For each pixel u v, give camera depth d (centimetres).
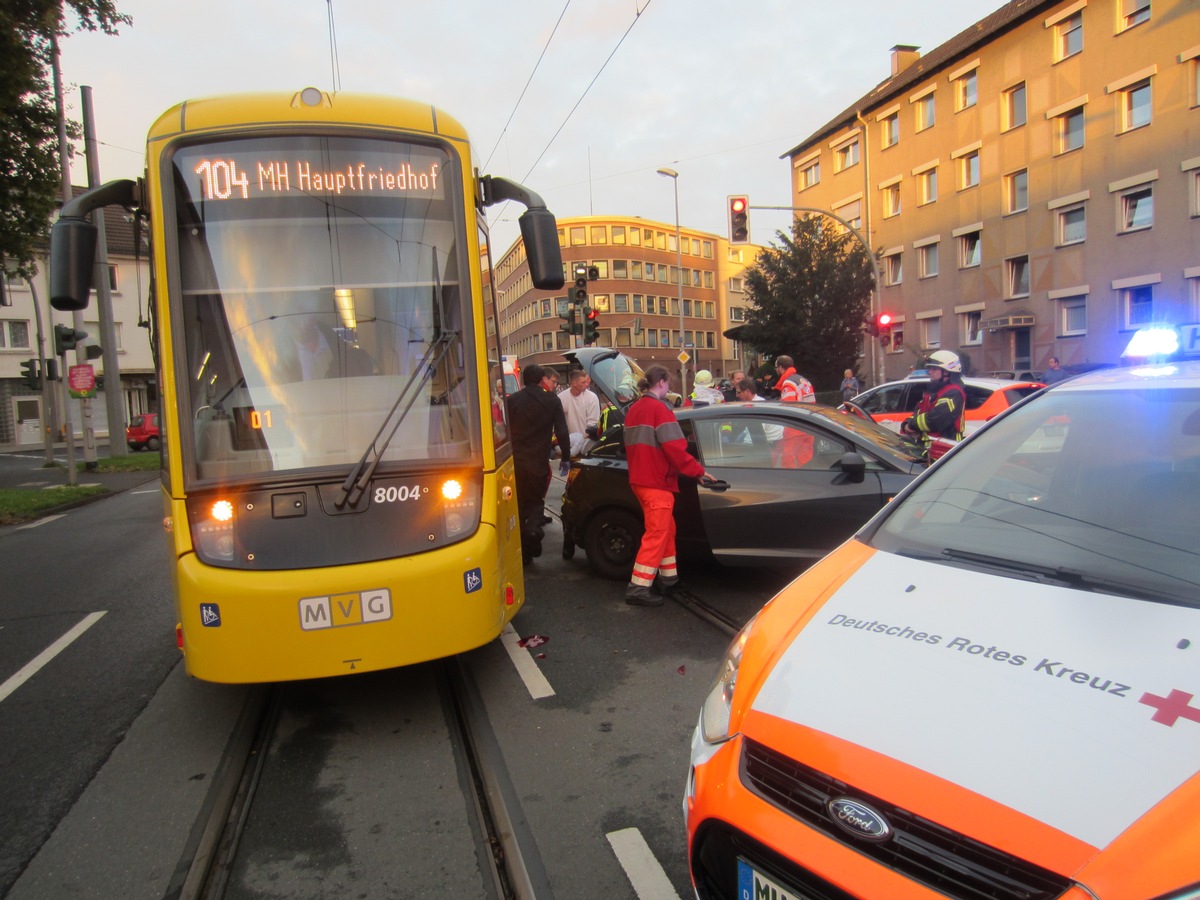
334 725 421
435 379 416
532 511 722
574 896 269
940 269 3147
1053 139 2598
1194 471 245
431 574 382
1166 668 168
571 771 358
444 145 436
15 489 1789
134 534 1109
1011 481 269
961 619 202
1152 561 214
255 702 455
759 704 201
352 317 414
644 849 295
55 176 1379
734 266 9556
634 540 680
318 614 371
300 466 391
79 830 325
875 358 3362
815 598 235
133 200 436
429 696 454
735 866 185
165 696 470
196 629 371
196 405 391
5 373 4141
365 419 402
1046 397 302
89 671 521
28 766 385
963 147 2984
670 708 421
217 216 409
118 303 4353
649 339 8175
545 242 446
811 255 3167
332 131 420
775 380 3084
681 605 605
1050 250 2639
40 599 734
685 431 642
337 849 306
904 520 270
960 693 177
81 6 1206
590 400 1144
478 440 414
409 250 425
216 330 401
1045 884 142
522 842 303
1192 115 2178
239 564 375
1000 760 159
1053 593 204
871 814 163
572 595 646
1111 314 2441
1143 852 136
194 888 282
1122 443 263
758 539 606
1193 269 2189
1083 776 151
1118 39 2367
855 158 3669
